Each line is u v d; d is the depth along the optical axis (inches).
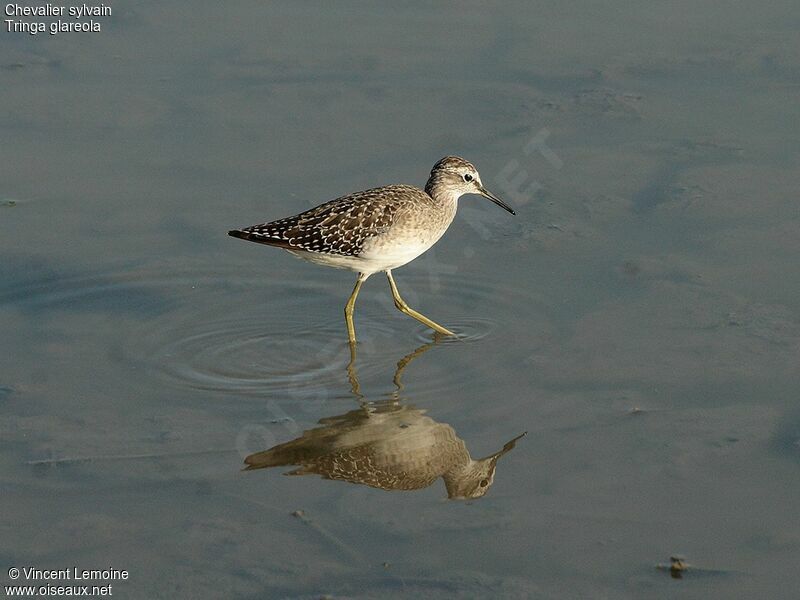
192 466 433.1
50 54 821.2
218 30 862.5
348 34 857.5
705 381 480.1
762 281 555.8
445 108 753.0
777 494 404.2
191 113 746.8
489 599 353.1
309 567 371.2
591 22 866.1
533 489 413.4
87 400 481.7
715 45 818.2
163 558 376.5
